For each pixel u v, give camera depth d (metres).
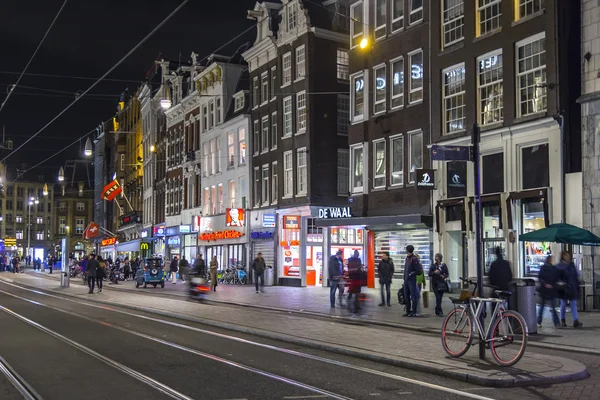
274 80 41.66
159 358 12.12
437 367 10.52
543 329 15.92
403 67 30.86
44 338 15.05
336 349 12.80
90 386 9.60
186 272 29.44
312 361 11.81
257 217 42.66
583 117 21.95
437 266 19.36
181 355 12.50
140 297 29.30
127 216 71.69
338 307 22.47
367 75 32.88
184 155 55.31
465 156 12.18
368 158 32.72
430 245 28.83
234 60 49.78
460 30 27.62
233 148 46.62
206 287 27.80
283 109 40.41
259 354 12.64
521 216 24.50
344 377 10.28
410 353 11.94
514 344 10.51
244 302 25.47
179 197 57.28
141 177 70.31
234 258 45.91
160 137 63.03
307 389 9.34
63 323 18.47
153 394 9.04
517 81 24.77
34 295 32.34
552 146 23.17
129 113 77.06
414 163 30.14
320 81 38.09
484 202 25.67
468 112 26.75
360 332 15.20
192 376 10.34
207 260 50.75
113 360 11.88
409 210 30.11
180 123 57.28
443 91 28.20
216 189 49.12
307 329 15.82
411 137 30.38
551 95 23.14
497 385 9.53
